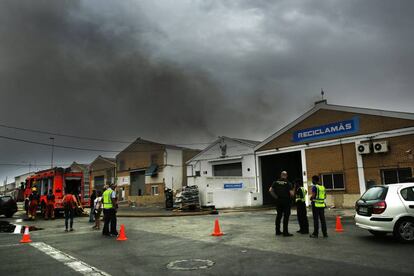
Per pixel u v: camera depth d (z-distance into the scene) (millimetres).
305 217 11320
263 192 30734
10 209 22812
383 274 6051
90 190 23109
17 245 10391
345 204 24047
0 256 8609
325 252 8047
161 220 18281
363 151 23156
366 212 9797
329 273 6188
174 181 44062
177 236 11578
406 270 6293
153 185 44562
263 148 30562
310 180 26297
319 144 26141
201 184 26219
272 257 7625
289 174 34500
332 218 17062
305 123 27344
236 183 28484
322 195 10461
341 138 24828
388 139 22359
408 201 9242
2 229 14898
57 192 21406
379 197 9609
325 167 25531
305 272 6297
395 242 9281
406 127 21609
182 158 45781
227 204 27125
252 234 11438
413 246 8641
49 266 7379
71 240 11227
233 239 10469
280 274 6203
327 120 25859
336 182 24812
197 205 24938
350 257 7461
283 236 10672
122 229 11180
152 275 6410
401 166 21578
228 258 7672
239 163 32969
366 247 8602
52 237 12055
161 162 44000
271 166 32375
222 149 34000
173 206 28484
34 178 25281
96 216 14555
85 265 7406
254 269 6609
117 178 50469
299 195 11414
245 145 32125
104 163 55438
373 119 23250
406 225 9141
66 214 13992
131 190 48188
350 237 10297
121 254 8570
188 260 7613
